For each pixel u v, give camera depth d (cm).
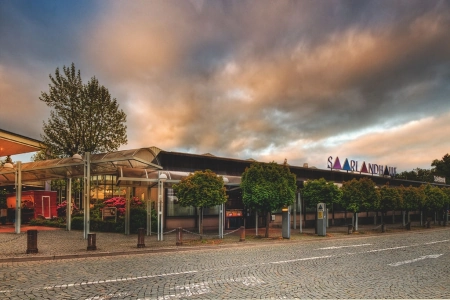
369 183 2236
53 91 2584
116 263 1002
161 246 1331
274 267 963
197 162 2147
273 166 1733
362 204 2181
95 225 1933
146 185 1766
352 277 849
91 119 2656
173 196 1966
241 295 671
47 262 1009
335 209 2859
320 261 1076
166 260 1067
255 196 1655
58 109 2602
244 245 1473
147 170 1709
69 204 1928
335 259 1120
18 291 677
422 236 2062
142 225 1812
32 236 1105
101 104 2695
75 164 1589
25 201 2520
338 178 3105
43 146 1997
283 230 1745
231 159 2281
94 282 757
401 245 1554
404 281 816
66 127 2623
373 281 810
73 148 2634
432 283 801
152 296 655
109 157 1562
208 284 753
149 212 1770
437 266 1021
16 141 1830
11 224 2295
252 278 818
